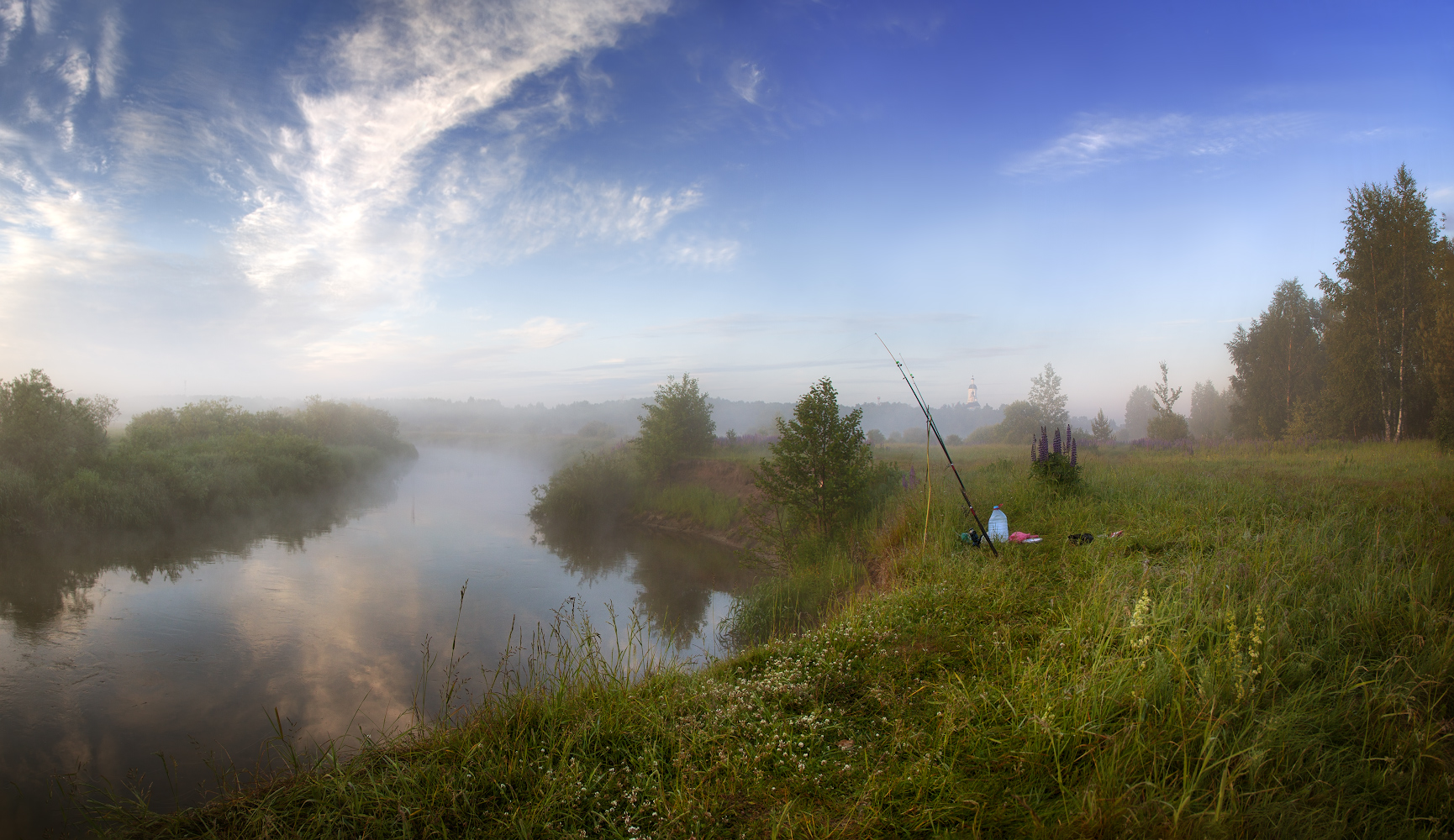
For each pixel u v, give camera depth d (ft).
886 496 45.37
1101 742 10.55
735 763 11.46
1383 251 77.15
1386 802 9.08
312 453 87.76
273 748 20.27
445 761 12.16
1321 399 84.69
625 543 60.39
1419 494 28.30
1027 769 10.31
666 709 13.93
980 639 16.26
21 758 19.71
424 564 48.91
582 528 68.59
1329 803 8.87
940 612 18.70
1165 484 35.47
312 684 25.63
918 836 9.18
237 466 72.74
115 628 32.09
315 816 10.53
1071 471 34.14
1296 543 19.79
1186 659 12.78
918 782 10.18
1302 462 49.88
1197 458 59.47
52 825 15.90
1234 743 9.77
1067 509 30.04
